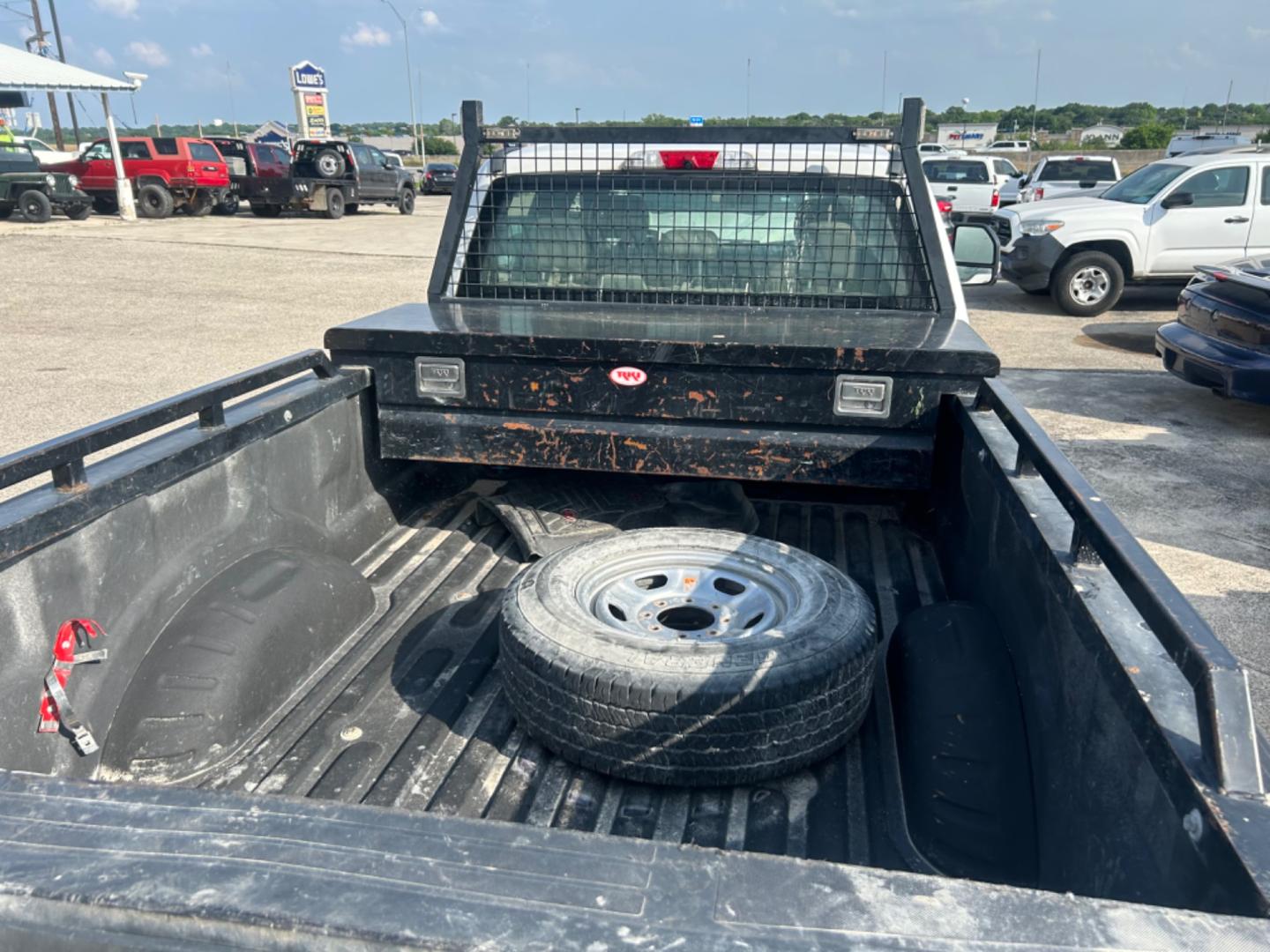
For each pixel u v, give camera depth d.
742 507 3.14
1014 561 2.11
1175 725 1.22
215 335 12.11
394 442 2.98
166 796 1.03
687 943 0.84
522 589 2.32
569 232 3.51
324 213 30.06
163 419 2.18
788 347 2.62
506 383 2.85
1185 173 13.12
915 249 3.36
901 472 2.69
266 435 2.56
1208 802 1.07
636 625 2.36
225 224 26.25
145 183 26.97
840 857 1.86
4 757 1.78
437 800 2.02
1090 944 0.85
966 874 1.82
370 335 2.88
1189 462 7.44
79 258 18.97
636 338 2.71
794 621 2.15
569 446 2.84
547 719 2.07
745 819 1.96
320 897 0.89
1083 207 13.39
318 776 2.09
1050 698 1.76
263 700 2.24
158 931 0.90
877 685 2.44
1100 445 7.85
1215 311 8.45
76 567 1.94
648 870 0.93
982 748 1.91
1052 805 1.71
